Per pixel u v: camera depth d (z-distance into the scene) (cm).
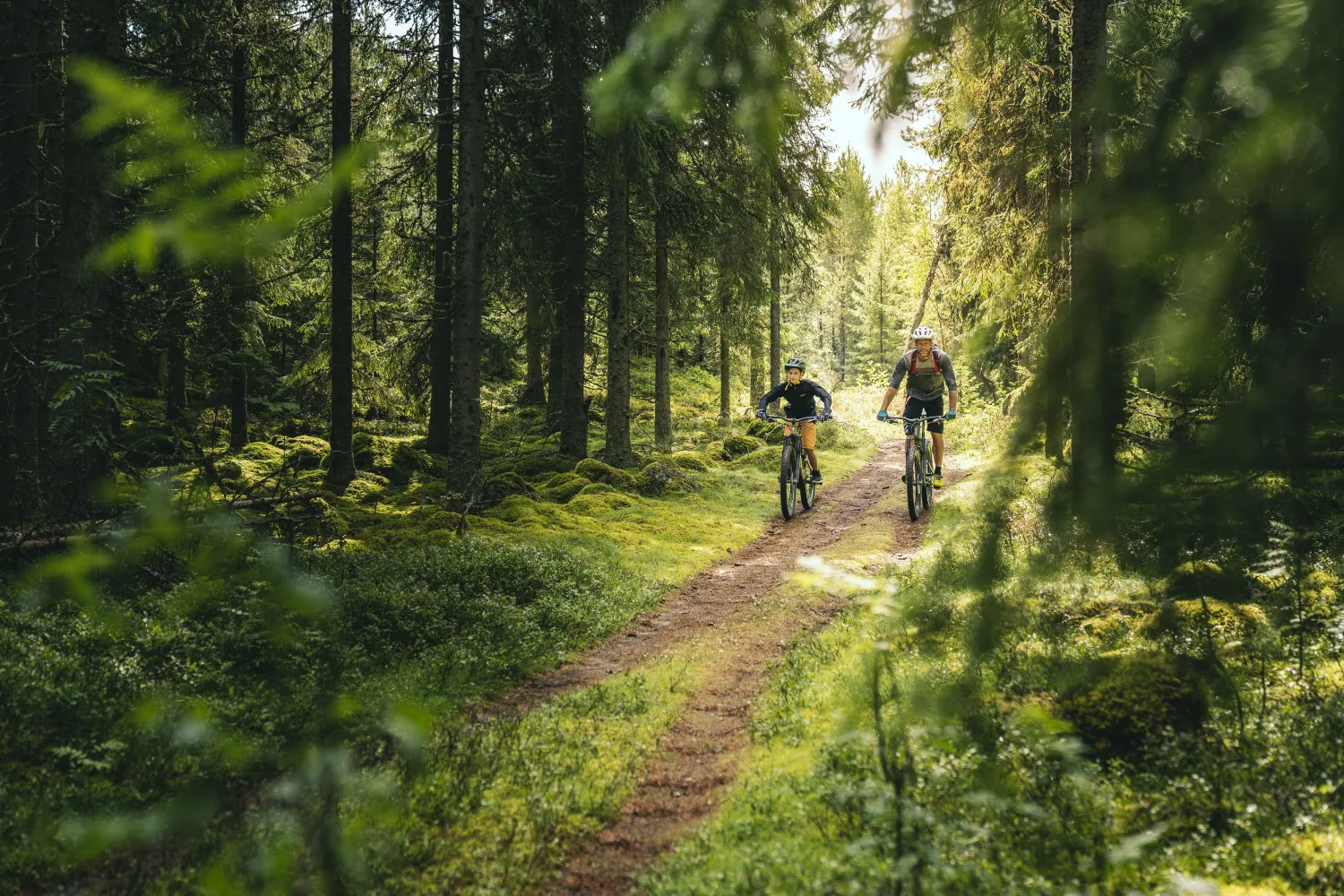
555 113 1645
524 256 1800
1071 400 135
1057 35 1007
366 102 1627
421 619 790
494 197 1711
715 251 1686
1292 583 511
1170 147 124
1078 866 351
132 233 87
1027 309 969
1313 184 114
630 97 152
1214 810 384
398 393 2080
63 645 576
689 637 826
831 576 276
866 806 370
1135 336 129
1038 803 390
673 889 371
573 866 418
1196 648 501
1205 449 126
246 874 165
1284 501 125
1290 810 379
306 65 1745
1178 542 132
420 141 1557
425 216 1822
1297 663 511
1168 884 331
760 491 1700
